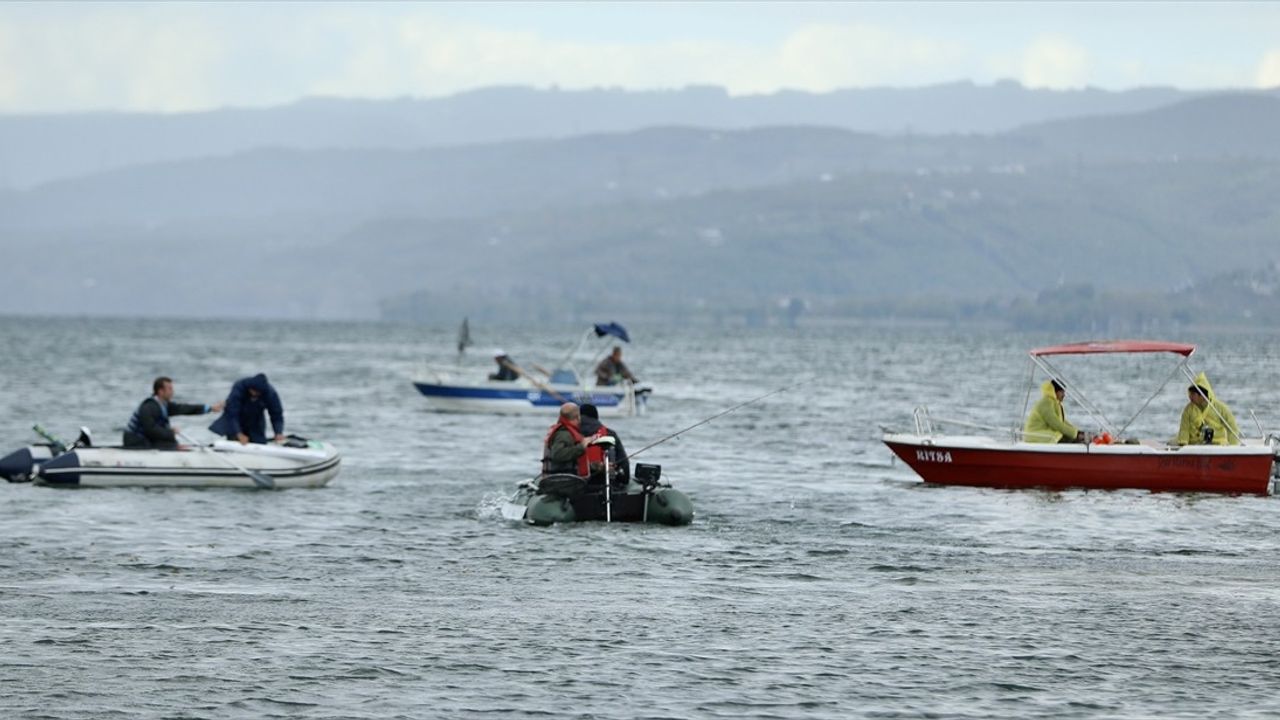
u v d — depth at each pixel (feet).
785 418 592.60
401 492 338.34
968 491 341.62
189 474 336.49
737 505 318.65
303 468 342.64
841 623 201.87
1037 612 209.46
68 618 202.39
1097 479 338.54
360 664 179.11
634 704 163.94
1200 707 164.25
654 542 269.23
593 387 588.91
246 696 165.78
